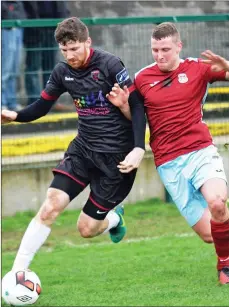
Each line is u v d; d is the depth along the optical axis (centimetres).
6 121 1411
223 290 1310
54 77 1370
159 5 2752
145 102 1361
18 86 2358
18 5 2419
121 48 2439
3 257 1847
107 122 1348
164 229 2148
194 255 1705
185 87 1345
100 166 1362
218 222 1321
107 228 1531
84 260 1747
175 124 1344
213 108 2453
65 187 1341
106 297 1324
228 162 2447
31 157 2381
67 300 1321
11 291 1273
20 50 2353
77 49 1298
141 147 1320
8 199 2350
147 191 2450
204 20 2447
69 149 1374
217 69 1314
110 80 1330
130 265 1636
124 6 2717
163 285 1398
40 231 1315
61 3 2492
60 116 2411
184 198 1359
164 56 1334
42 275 1588
